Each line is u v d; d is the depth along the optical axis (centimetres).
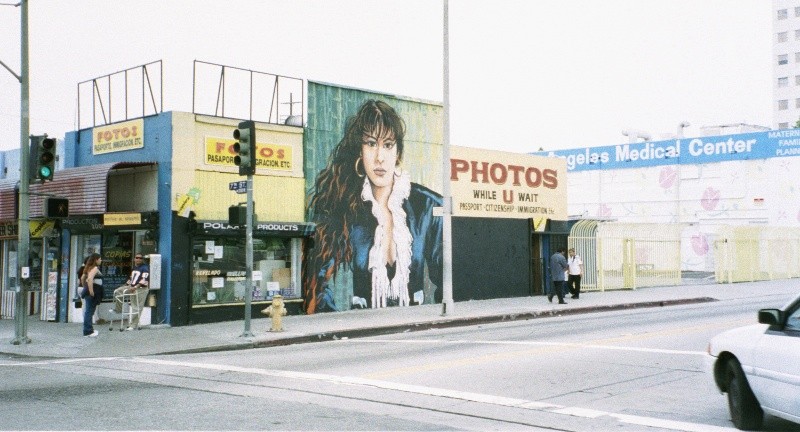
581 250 2930
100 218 1800
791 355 631
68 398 912
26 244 1573
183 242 1819
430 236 2423
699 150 4856
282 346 1546
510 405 847
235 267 1942
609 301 2475
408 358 1247
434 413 808
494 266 2656
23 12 1574
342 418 780
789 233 4112
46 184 1941
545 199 2877
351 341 1594
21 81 1569
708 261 4750
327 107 2152
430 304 2388
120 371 1188
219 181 1902
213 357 1362
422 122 2425
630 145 5197
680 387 945
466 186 2578
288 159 2047
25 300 1574
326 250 2123
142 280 1753
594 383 980
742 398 708
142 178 1889
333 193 2148
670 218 4975
